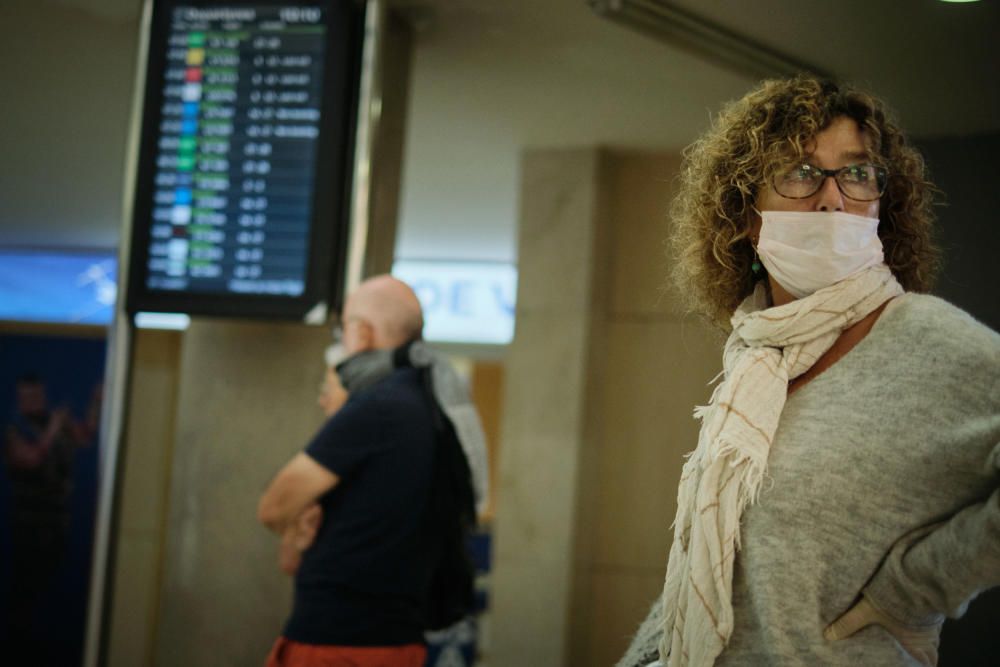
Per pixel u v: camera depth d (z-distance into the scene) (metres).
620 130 5.50
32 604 6.93
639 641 1.68
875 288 1.46
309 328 3.88
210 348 3.96
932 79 4.34
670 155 5.85
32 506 7.03
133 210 3.80
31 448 7.07
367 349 3.02
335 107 3.73
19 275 9.20
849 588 1.35
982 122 4.70
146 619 5.91
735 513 1.40
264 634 3.82
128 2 4.45
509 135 5.71
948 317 1.37
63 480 7.05
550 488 5.63
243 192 3.75
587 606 5.74
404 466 2.82
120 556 5.98
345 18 3.76
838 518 1.35
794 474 1.38
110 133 6.23
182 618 3.88
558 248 5.79
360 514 2.79
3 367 7.16
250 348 3.92
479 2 4.11
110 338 3.79
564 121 5.43
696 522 1.44
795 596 1.35
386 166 4.19
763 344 1.49
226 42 3.82
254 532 3.86
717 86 4.72
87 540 6.96
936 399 1.32
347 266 3.71
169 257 3.77
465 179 6.69
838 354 1.46
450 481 2.94
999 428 1.25
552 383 5.70
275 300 3.69
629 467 5.77
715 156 1.65
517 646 5.60
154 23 3.86
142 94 3.84
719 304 1.70
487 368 9.15
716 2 3.88
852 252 1.45
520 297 5.82
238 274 3.72
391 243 4.26
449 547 2.97
